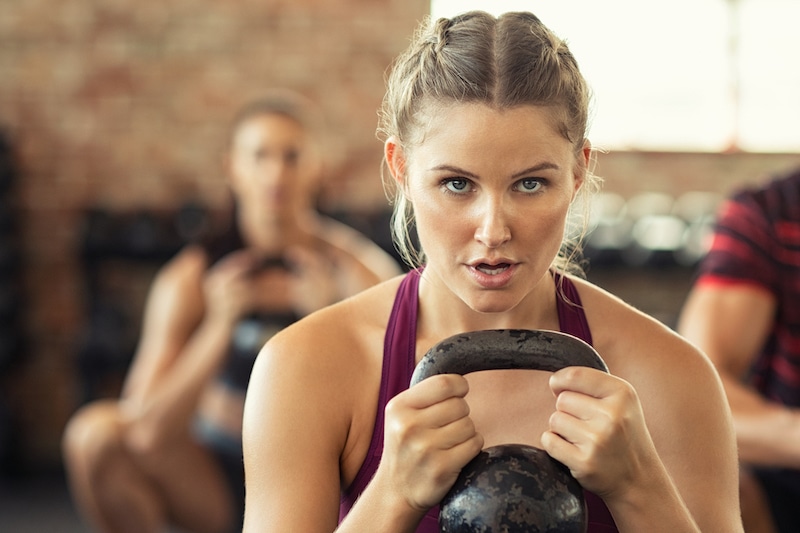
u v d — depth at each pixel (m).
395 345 1.37
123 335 5.38
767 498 2.29
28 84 5.69
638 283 5.75
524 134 1.11
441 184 1.14
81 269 5.69
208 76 5.73
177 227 5.52
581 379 1.10
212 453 3.32
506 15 1.21
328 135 5.77
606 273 5.73
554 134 1.13
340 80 5.75
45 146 5.71
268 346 1.39
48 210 5.71
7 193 5.50
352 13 5.72
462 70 1.12
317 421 1.33
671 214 5.78
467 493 1.07
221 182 5.76
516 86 1.11
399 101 1.23
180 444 3.29
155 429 3.23
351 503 1.37
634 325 1.39
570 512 1.06
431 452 1.09
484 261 1.13
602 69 5.90
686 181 5.89
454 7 5.76
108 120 5.72
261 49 5.73
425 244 1.17
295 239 3.35
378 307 1.42
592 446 1.07
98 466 3.24
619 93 5.91
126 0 5.69
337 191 5.78
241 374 3.25
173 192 5.75
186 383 3.19
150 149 5.74
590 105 1.27
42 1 5.66
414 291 1.40
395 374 1.35
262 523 1.29
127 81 5.72
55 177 5.71
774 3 5.85
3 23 5.66
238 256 3.31
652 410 1.34
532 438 1.35
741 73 5.89
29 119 5.70
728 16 5.87
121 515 3.29
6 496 4.98
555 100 1.13
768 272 2.29
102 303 5.45
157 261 5.48
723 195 5.87
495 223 1.11
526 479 1.06
